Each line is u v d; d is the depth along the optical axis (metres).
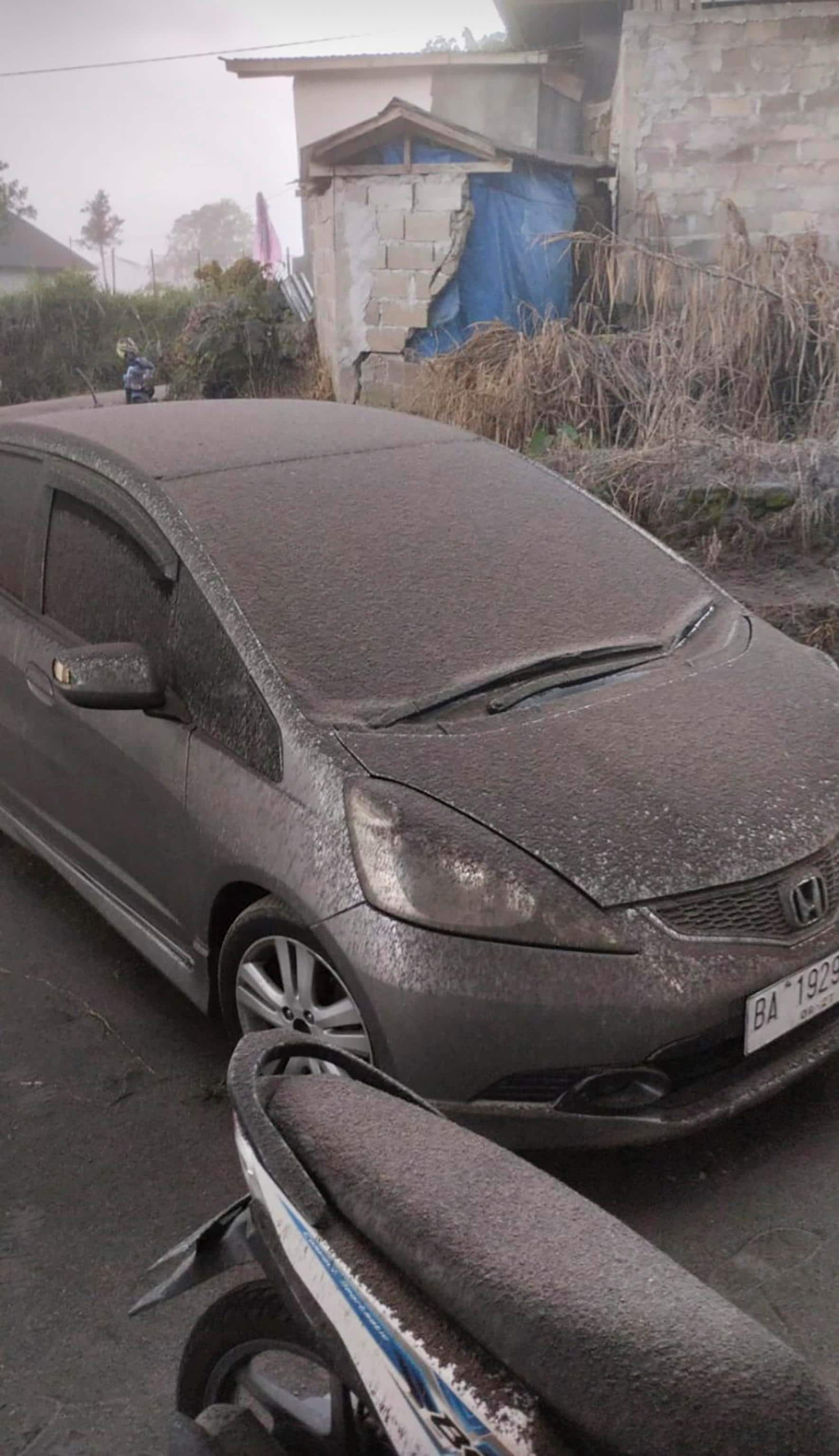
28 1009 3.69
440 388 7.90
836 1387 2.23
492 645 3.22
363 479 3.76
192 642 3.22
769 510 6.03
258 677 3.04
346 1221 1.34
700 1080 2.62
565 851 2.60
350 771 2.81
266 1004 3.00
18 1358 2.43
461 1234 1.24
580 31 17.45
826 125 11.30
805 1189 2.72
